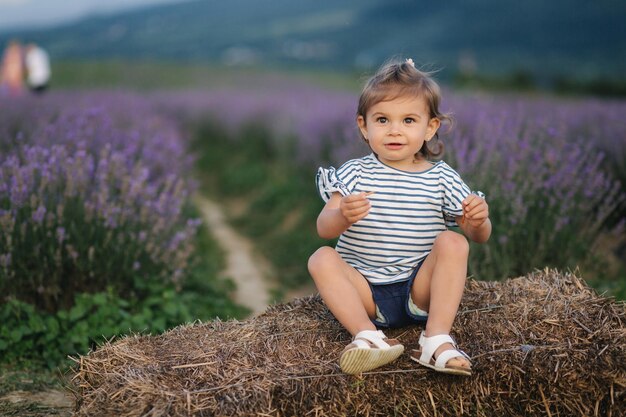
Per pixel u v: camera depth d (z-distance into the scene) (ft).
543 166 17.78
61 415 10.55
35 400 11.27
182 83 80.79
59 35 352.69
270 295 19.76
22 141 18.78
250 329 9.86
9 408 10.78
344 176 9.68
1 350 13.21
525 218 16.26
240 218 29.55
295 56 227.40
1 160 16.40
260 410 8.16
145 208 15.96
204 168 40.96
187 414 8.00
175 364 8.89
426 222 9.59
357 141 22.85
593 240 17.29
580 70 106.42
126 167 18.04
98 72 94.48
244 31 335.47
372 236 9.62
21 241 14.21
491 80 61.82
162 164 22.24
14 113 25.38
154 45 295.28
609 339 8.95
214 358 9.02
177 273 15.99
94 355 9.25
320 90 56.29
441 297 8.93
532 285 10.49
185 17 433.89
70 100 33.32
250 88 66.03
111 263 15.12
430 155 10.70
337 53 232.32
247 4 474.08
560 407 8.64
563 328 9.30
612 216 18.78
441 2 326.24
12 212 14.29
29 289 14.60
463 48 195.93
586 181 16.80
